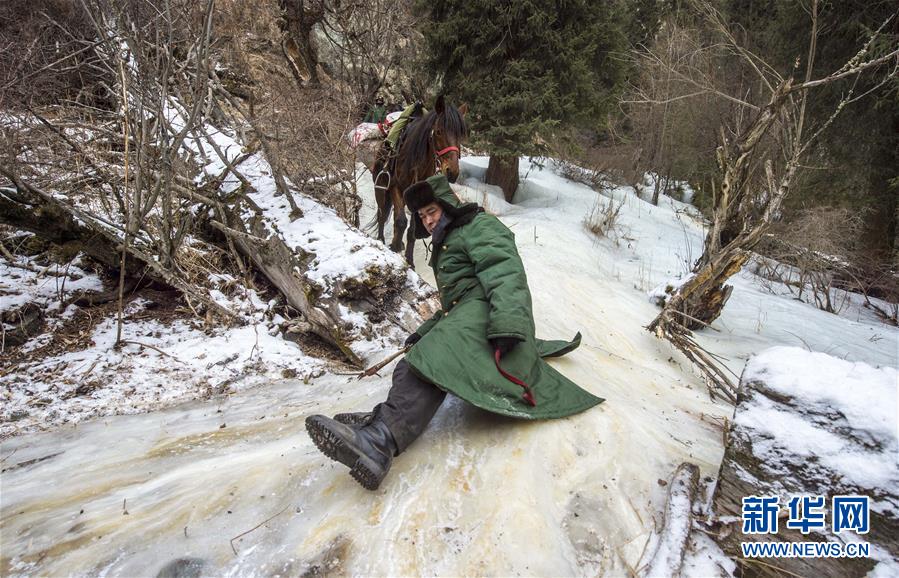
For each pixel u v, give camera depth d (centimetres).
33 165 381
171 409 276
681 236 819
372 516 180
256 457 220
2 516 188
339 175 492
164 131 336
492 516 177
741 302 552
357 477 183
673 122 1095
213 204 425
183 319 380
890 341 479
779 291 645
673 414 276
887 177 743
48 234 365
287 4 728
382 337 345
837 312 593
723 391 329
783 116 423
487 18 746
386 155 473
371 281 355
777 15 783
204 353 335
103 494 201
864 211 744
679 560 160
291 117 458
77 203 404
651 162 1240
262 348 347
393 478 199
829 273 664
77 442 241
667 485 198
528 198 928
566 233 676
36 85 391
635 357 375
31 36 393
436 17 790
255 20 687
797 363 170
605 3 786
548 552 165
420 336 256
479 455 208
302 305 368
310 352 355
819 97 725
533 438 214
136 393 289
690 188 1447
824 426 152
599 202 923
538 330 389
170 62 334
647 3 1284
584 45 768
